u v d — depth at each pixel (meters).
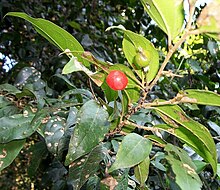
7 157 0.20
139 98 0.18
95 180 0.22
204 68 0.53
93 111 0.17
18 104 0.23
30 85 0.25
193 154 0.27
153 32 0.59
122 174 0.20
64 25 0.62
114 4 0.70
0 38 0.58
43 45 0.54
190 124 0.17
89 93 0.22
